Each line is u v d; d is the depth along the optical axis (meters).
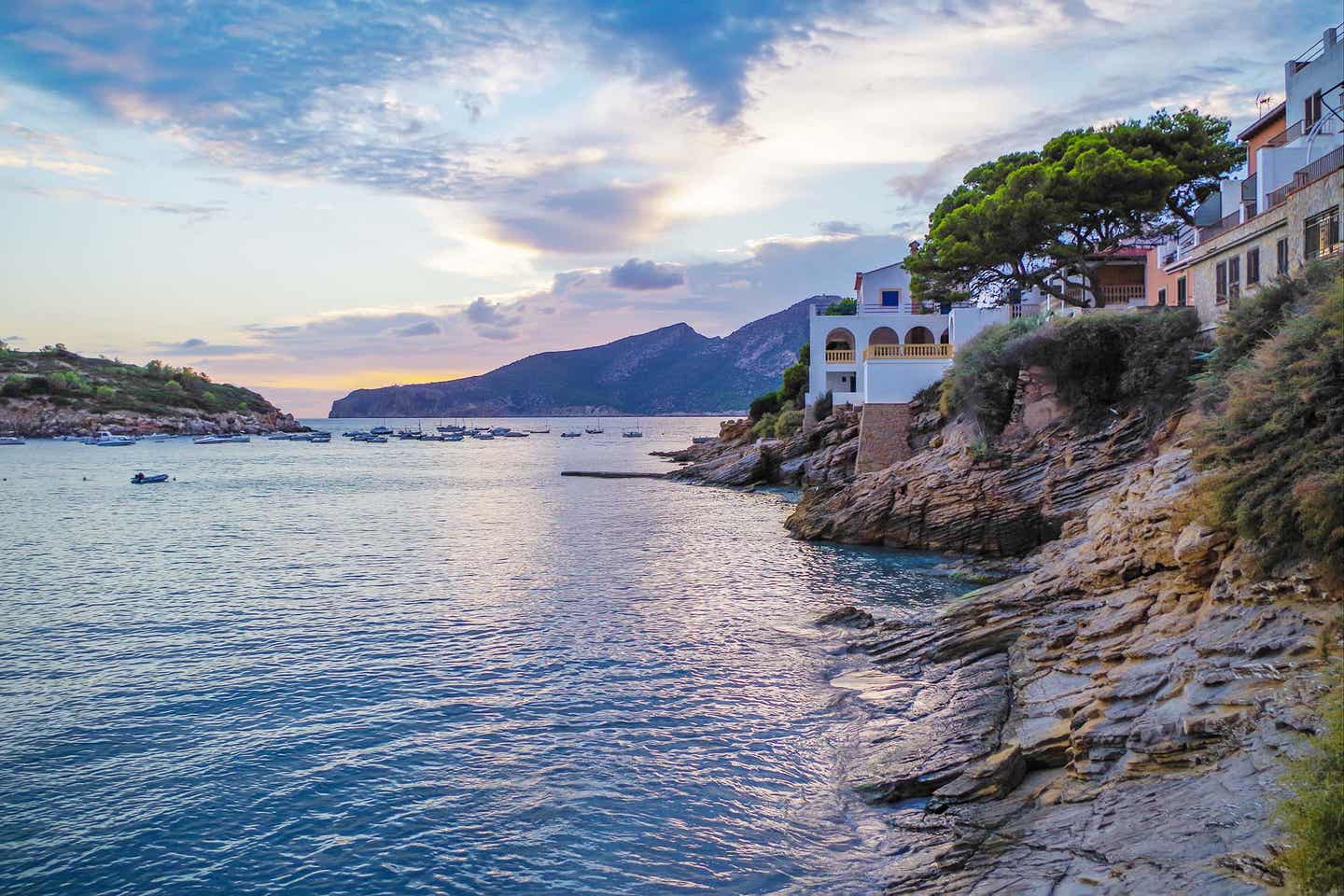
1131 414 36.72
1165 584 20.12
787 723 19.70
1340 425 16.78
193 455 165.50
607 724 19.94
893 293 83.81
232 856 14.62
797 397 96.12
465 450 184.00
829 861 13.87
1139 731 13.90
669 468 112.50
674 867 13.88
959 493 40.84
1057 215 52.41
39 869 14.30
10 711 21.28
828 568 37.84
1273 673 13.63
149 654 26.11
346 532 54.47
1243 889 9.39
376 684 23.12
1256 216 30.03
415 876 13.88
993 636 23.03
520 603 32.50
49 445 195.00
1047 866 11.53
